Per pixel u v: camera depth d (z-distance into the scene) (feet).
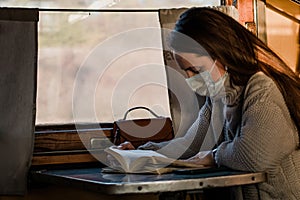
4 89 7.09
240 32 5.42
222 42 5.29
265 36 8.49
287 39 8.68
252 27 8.39
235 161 5.22
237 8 8.38
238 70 5.38
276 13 8.63
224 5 8.44
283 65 5.70
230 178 4.83
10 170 7.00
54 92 8.01
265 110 5.17
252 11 8.45
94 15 8.30
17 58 7.20
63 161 7.51
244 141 5.16
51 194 7.68
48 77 8.04
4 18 7.22
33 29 7.29
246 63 5.39
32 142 7.09
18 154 7.02
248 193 5.53
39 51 8.03
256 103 5.24
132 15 8.47
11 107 7.08
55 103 7.98
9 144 7.02
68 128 7.82
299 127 5.42
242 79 5.45
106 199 7.92
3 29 7.21
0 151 7.00
